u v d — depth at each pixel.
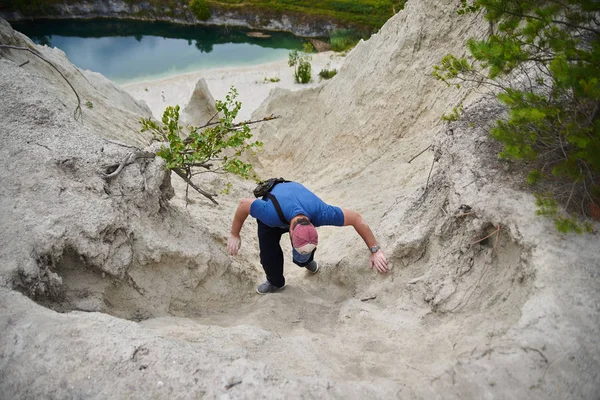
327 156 12.59
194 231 5.29
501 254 3.82
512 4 4.41
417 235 4.70
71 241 3.93
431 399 2.81
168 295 4.61
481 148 4.41
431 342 3.45
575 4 3.97
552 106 3.75
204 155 5.14
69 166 4.51
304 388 2.86
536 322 3.02
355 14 33.06
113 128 8.99
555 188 3.81
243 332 3.78
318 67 28.62
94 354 2.96
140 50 33.03
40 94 5.06
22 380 2.85
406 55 10.88
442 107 9.71
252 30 35.09
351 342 3.74
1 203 3.98
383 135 10.93
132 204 4.69
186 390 2.82
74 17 36.84
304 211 4.01
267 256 4.75
